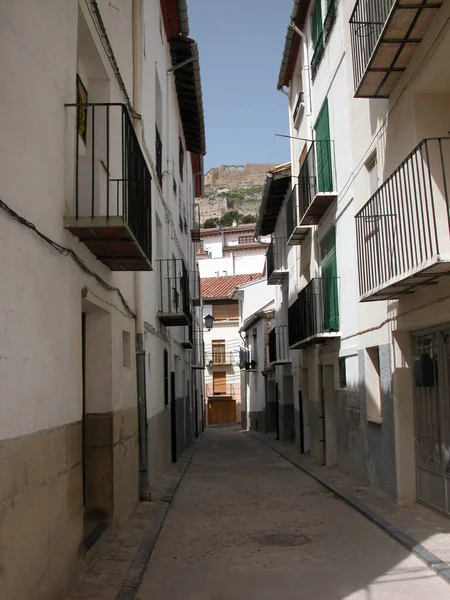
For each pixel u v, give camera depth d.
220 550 7.10
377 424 10.20
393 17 7.05
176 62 17.47
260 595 5.47
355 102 10.91
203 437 30.52
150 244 8.51
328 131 13.45
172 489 11.47
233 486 12.26
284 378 23.95
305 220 14.73
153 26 13.29
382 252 8.51
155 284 13.14
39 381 4.68
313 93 15.25
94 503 7.58
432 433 8.39
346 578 5.88
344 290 12.33
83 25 6.63
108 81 7.93
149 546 7.07
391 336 9.26
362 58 9.77
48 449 4.83
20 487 4.16
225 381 44.91
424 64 7.40
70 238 5.88
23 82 4.55
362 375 10.98
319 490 11.28
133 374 9.79
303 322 15.66
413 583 5.66
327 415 14.86
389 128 8.88
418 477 9.00
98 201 6.46
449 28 6.66
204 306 45.22
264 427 30.61
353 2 11.15
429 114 7.89
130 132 7.19
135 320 10.32
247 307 38.06
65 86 5.77
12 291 4.17
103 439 7.62
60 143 5.57
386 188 8.29
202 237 59.00
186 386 22.78
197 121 21.20
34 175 4.77
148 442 11.24
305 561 6.51
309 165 14.61
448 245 7.12
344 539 7.41
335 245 13.22
